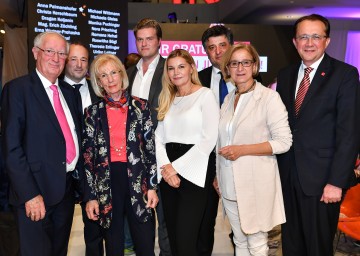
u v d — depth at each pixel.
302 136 2.24
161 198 2.60
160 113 2.50
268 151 2.17
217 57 2.84
